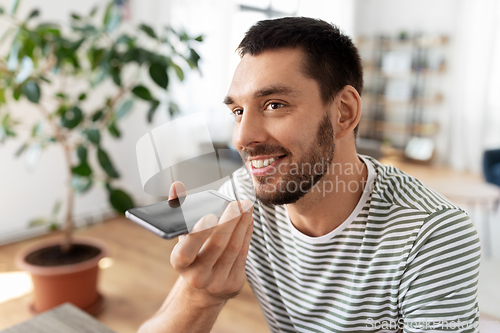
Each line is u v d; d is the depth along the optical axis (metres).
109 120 1.80
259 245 0.81
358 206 0.70
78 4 2.85
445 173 4.68
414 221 0.66
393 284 0.67
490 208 3.29
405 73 5.34
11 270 2.26
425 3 5.18
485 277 2.12
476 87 4.79
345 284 0.71
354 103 0.67
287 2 4.29
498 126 4.74
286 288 0.79
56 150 2.81
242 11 3.87
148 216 0.54
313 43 0.62
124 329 1.74
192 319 0.63
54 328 0.79
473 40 4.78
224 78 3.70
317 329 0.76
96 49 1.65
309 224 0.73
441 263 0.64
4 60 1.60
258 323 1.77
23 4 2.51
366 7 5.67
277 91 0.61
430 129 5.09
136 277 2.20
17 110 2.53
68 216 1.84
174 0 3.38
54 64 1.69
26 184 2.69
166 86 1.54
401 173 0.77
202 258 0.55
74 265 1.76
